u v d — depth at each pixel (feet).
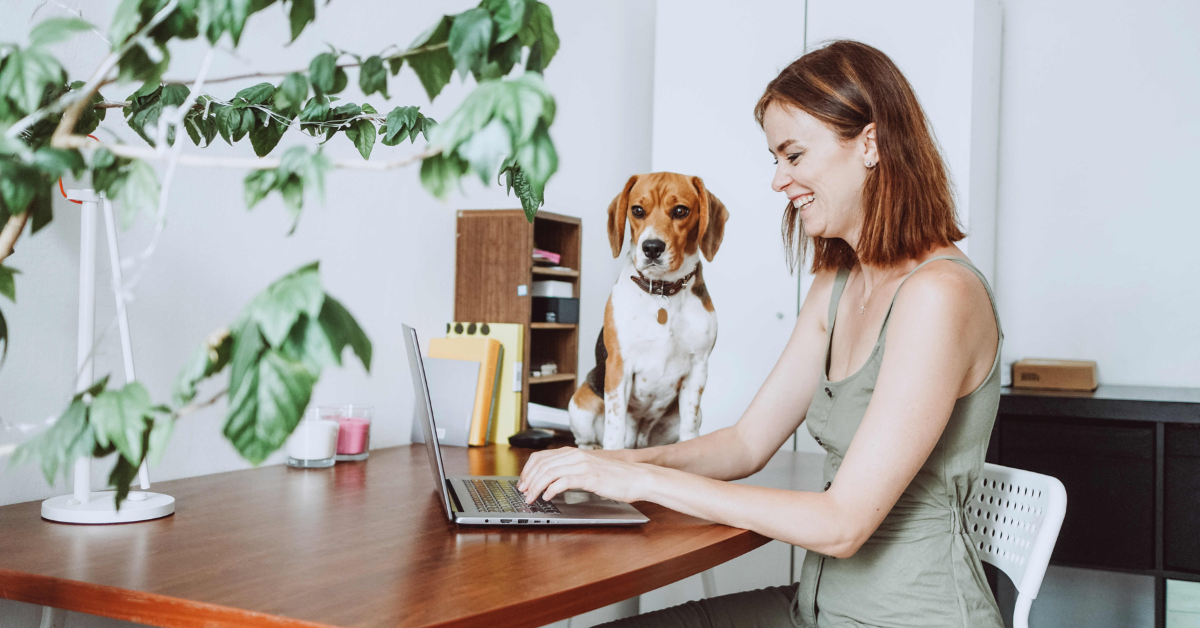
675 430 5.49
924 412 2.99
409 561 2.67
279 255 4.74
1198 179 7.87
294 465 4.62
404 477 4.31
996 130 8.34
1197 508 6.36
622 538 3.07
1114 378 8.14
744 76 8.21
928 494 3.27
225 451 4.48
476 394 5.58
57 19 1.51
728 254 8.20
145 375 4.01
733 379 8.13
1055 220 8.35
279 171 1.53
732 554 3.10
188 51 4.13
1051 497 3.53
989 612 3.20
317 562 2.64
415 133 3.22
